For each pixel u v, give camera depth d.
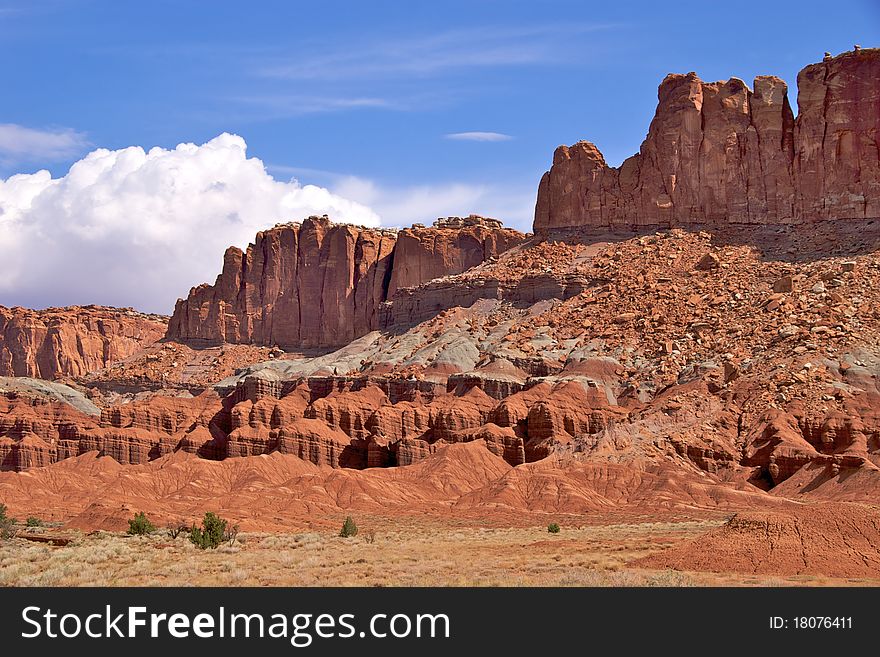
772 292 185.38
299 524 119.94
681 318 185.38
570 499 132.12
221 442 188.75
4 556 74.62
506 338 195.25
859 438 141.00
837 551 64.12
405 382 187.62
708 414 154.75
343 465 171.88
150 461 192.12
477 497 137.88
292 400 194.00
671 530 100.44
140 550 79.00
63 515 136.62
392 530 111.88
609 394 171.12
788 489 133.88
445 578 59.50
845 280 182.62
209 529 84.25
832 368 156.38
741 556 64.50
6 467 189.75
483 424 170.12
